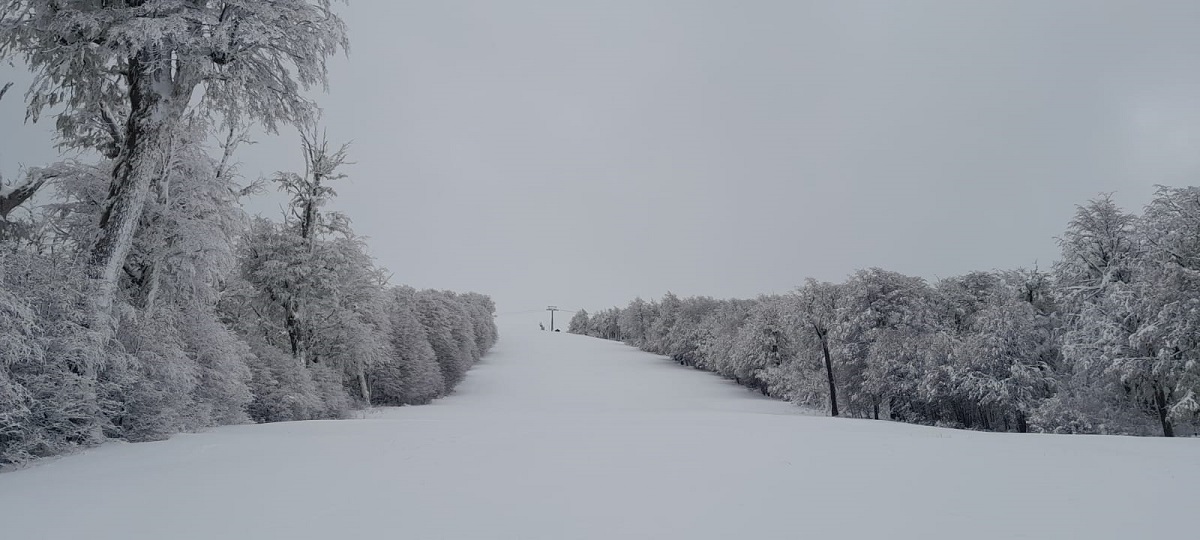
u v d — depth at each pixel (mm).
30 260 10656
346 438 11773
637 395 53156
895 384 36031
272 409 21266
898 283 39438
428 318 56344
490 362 80000
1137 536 5004
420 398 45875
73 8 12633
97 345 10742
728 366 61438
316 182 29078
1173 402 22844
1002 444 10617
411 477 7551
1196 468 8000
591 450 9852
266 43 13078
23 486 7305
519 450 9867
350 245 30453
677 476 7566
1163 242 22922
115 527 5516
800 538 4969
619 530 5211
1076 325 27719
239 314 27156
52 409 9883
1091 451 9680
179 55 12695
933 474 7656
